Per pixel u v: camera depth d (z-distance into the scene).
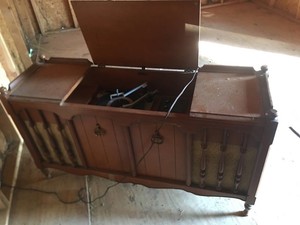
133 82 1.50
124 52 1.36
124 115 1.10
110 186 1.56
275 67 2.51
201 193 1.33
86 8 1.17
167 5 1.08
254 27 3.40
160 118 1.06
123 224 1.36
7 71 1.90
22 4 3.19
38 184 1.60
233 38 3.15
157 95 1.49
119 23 1.21
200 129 1.04
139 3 1.10
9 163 1.70
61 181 1.61
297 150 1.68
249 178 1.17
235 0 4.27
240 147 1.06
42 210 1.46
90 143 1.32
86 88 1.52
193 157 1.18
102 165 1.43
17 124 1.33
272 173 1.54
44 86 1.27
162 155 1.23
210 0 4.18
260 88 1.11
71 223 1.39
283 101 2.06
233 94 1.09
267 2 3.98
